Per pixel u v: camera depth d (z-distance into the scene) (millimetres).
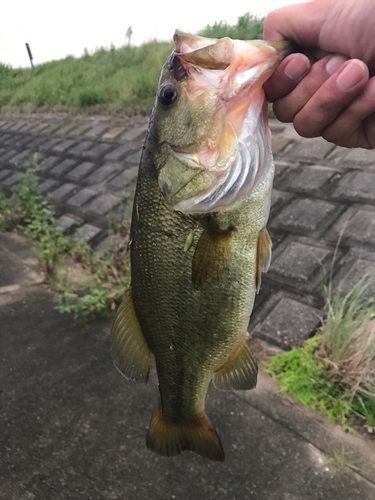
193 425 300
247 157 219
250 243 239
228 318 253
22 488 411
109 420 479
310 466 407
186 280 244
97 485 410
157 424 310
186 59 211
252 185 224
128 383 525
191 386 280
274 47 212
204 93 213
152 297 256
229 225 231
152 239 244
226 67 210
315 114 215
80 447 450
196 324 254
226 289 245
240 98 213
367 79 199
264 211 234
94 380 536
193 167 220
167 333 263
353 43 201
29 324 654
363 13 194
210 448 296
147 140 240
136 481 411
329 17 204
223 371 281
